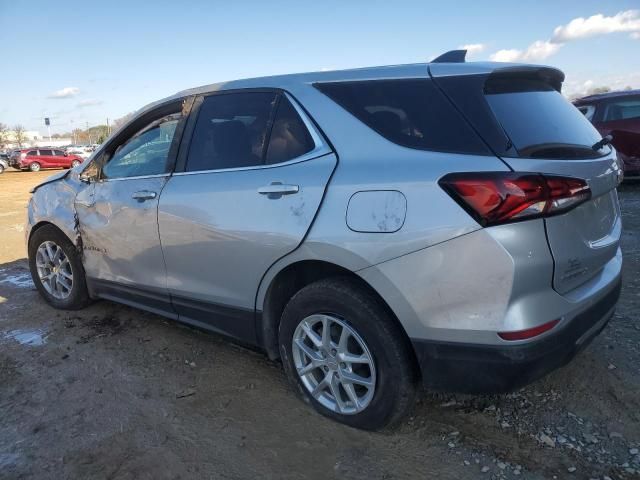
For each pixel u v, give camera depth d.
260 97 3.08
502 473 2.41
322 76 2.91
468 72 2.54
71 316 4.43
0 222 10.13
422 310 2.34
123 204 3.65
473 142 2.34
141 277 3.66
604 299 2.64
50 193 4.41
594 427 2.70
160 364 3.55
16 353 3.78
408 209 2.33
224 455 2.60
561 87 3.12
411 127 2.51
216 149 3.21
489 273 2.19
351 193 2.49
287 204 2.72
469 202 2.20
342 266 2.52
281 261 2.76
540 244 2.20
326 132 2.73
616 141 9.48
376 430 2.69
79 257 4.28
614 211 2.91
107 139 4.03
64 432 2.82
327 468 2.49
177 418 2.92
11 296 5.06
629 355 3.36
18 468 2.54
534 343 2.23
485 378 2.30
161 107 3.63
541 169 2.22
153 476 2.47
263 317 2.99
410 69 2.66
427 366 2.42
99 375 3.42
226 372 3.42
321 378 2.87
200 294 3.27
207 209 3.07
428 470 2.45
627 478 2.34
